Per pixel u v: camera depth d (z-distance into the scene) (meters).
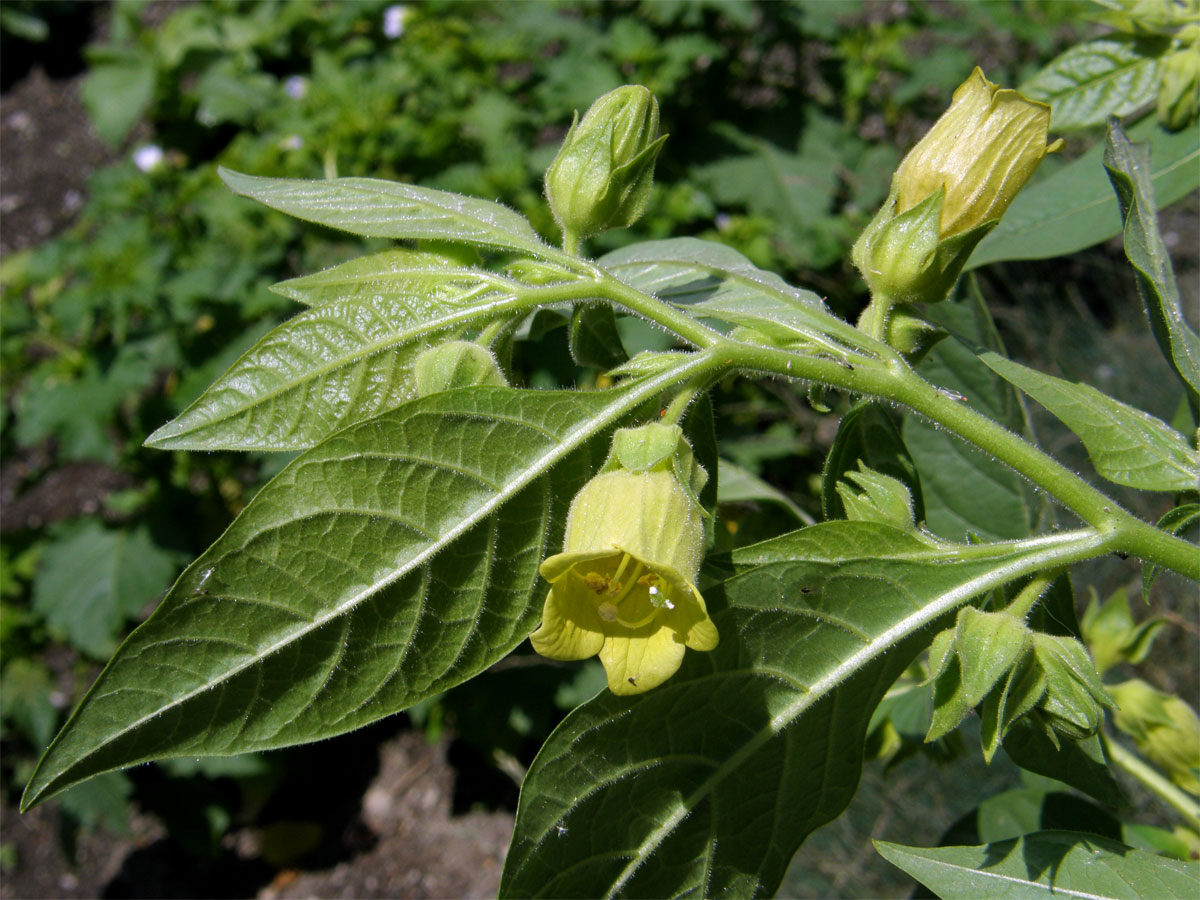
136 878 0.59
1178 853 0.22
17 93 0.95
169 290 0.58
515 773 0.55
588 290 0.15
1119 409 0.16
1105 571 0.51
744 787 0.15
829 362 0.15
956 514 0.24
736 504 0.28
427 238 0.16
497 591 0.15
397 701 0.15
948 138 0.17
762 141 0.67
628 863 0.15
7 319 0.60
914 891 0.25
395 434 0.14
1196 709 0.47
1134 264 0.16
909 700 0.25
